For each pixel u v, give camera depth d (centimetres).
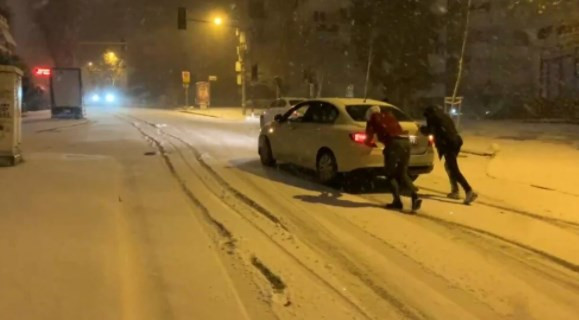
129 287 536
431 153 1074
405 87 4469
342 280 575
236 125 3144
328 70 6153
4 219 768
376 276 589
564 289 566
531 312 507
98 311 479
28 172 1177
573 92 4269
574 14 3503
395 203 909
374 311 500
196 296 520
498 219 848
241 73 4453
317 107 1184
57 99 3678
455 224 815
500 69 5012
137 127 2869
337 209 897
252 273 586
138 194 974
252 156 1572
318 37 6331
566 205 949
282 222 800
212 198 954
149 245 671
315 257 646
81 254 625
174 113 4903
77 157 1466
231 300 513
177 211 849
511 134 2605
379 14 4381
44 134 2298
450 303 523
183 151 1692
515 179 1225
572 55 3997
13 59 4922
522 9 4731
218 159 1498
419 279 583
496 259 654
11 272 564
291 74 6912
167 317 472
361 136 1023
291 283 562
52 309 480
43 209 830
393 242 713
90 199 908
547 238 745
